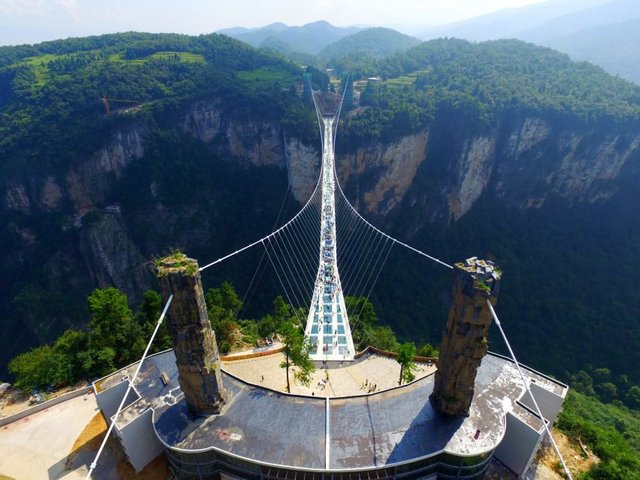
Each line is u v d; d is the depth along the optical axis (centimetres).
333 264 7769
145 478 3347
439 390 3145
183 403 3325
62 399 4103
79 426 3831
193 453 2950
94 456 3553
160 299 5228
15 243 10906
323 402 3300
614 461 3475
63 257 10862
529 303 9288
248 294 9712
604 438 3825
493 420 3159
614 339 8275
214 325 5078
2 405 4178
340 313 6253
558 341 8419
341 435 3031
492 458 3441
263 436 3028
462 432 3061
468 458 2931
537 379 3541
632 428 5419
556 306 9112
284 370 4625
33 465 3503
